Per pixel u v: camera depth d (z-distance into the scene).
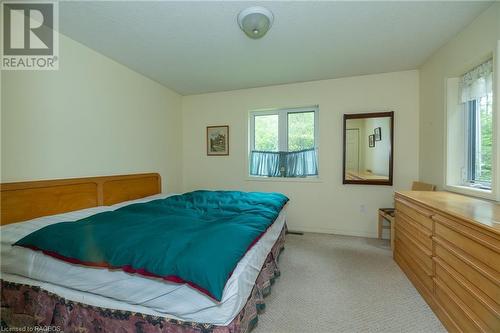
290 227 3.54
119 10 1.77
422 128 2.87
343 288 1.91
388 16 1.86
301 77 3.24
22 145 1.81
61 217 1.86
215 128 3.90
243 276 1.23
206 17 1.86
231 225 1.47
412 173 3.02
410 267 2.00
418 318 1.54
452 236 1.38
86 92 2.32
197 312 1.07
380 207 3.17
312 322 1.51
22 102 1.82
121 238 1.26
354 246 2.84
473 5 1.72
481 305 1.15
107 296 1.20
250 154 3.81
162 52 2.46
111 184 2.55
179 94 3.97
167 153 3.64
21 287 1.38
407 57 2.63
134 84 2.96
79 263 1.21
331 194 3.37
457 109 2.27
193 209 2.08
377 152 3.14
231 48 2.38
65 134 2.12
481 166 2.04
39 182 1.89
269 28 1.98
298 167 3.60
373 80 3.14
